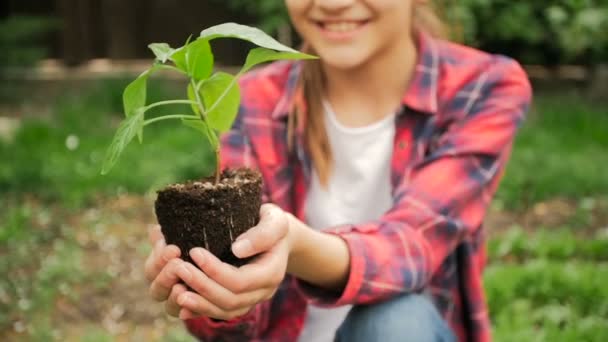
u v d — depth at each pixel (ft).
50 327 11.44
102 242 14.80
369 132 6.85
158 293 4.62
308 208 6.98
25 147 20.22
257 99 7.09
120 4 32.40
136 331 11.46
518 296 11.45
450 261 6.54
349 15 6.15
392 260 5.57
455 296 6.61
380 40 6.35
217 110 4.59
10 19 28.91
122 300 12.42
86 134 21.84
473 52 6.92
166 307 4.78
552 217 15.92
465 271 6.61
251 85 7.20
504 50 29.12
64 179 17.78
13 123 24.39
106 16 32.65
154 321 11.78
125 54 32.76
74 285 12.89
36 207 16.57
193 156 18.42
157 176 17.94
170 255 4.36
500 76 6.66
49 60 33.22
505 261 13.50
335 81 6.89
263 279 4.50
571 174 17.75
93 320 11.81
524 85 6.73
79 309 12.10
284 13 23.97
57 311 12.00
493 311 10.89
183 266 4.33
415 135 6.62
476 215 6.28
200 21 32.19
